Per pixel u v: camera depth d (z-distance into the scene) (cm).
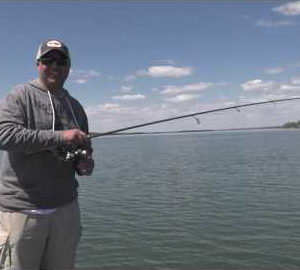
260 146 7531
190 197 2270
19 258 352
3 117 340
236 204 1997
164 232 1506
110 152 7638
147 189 2653
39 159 352
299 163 3966
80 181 3173
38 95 361
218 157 5231
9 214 351
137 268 1145
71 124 377
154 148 8669
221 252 1261
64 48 366
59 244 369
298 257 1194
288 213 1747
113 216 1811
